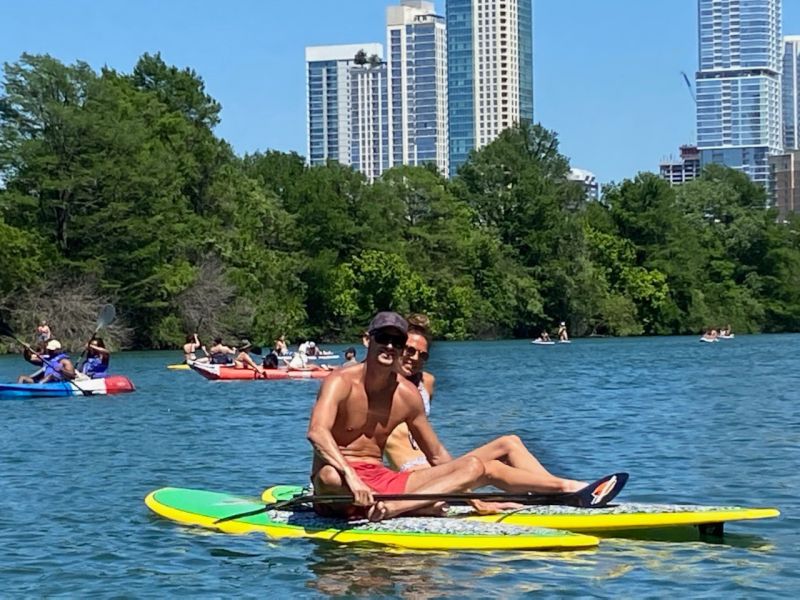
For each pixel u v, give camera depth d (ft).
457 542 32.76
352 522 34.68
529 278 315.17
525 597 27.96
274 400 97.86
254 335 244.01
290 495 40.04
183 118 262.47
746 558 31.94
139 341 230.89
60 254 222.89
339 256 293.84
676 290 339.98
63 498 44.19
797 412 81.05
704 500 42.86
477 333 311.68
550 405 90.94
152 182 228.63
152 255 227.81
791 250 366.22
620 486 35.70
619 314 326.03
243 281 244.22
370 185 310.45
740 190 378.53
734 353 208.13
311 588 29.04
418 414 35.29
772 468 51.26
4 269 209.77
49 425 74.90
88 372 106.32
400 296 284.00
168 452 59.67
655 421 75.25
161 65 280.31
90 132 225.35
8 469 53.16
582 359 189.37
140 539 35.37
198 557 32.65
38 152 221.87
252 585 29.53
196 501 40.09
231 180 270.87
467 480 34.58
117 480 49.29
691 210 370.53
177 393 106.83
